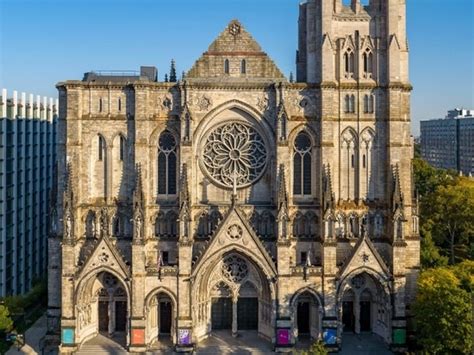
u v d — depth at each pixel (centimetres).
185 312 10706
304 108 11262
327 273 10756
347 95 11244
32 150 15350
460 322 9300
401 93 11162
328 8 11119
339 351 10669
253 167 11394
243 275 11231
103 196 11300
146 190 11144
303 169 11362
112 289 11262
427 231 14812
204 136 11331
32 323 12475
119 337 11188
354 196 11300
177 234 11238
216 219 11288
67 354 10588
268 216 11306
